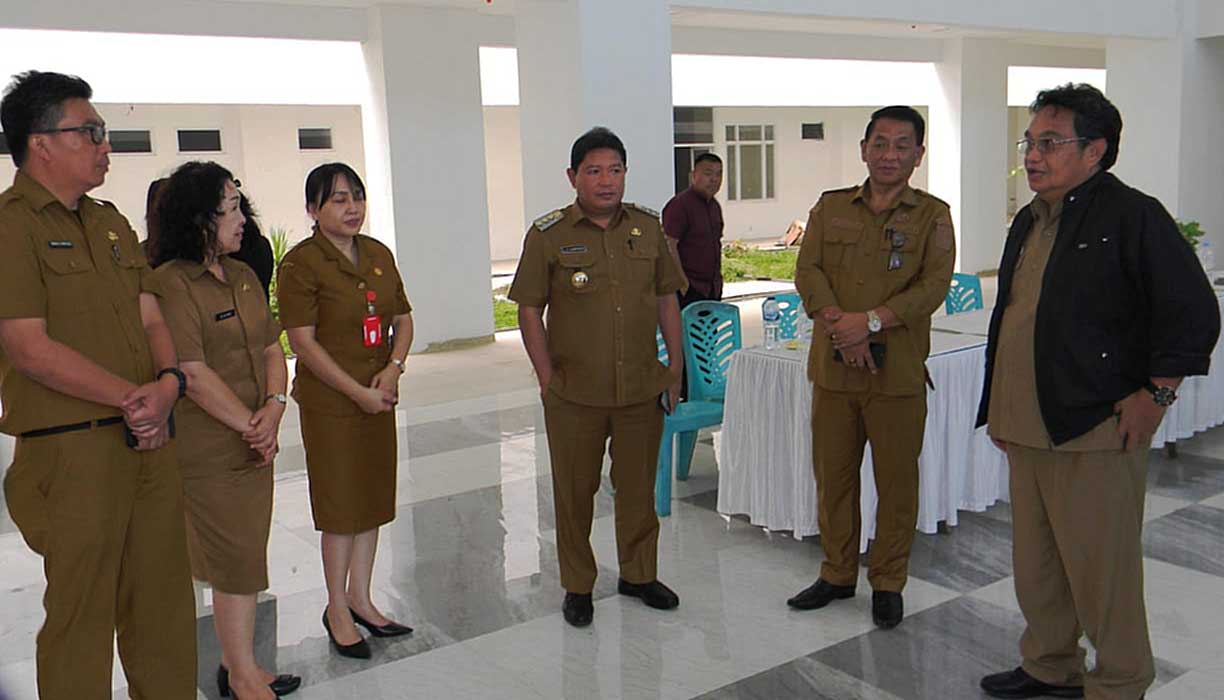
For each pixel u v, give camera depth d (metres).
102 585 2.30
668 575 3.78
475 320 8.88
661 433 3.39
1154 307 2.32
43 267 2.16
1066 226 2.47
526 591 3.68
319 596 3.69
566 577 3.38
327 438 3.06
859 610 3.41
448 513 4.57
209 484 2.67
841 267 3.13
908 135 2.99
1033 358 2.53
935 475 3.99
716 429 6.05
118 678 3.13
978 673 2.95
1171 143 9.66
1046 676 2.75
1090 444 2.43
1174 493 4.50
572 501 3.31
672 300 3.39
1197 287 2.28
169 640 2.50
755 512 4.11
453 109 8.42
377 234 8.49
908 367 3.08
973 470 4.16
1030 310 2.55
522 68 6.49
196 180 2.60
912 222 3.06
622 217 3.23
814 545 4.06
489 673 3.06
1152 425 2.38
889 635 3.21
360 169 15.17
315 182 2.98
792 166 20.94
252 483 2.73
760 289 12.41
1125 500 2.46
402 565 3.96
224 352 2.67
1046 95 2.48
